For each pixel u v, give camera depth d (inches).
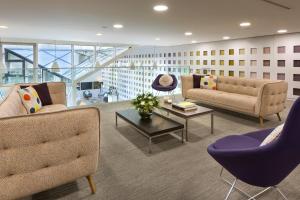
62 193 73.6
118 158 100.3
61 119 62.1
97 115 69.1
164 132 107.5
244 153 53.6
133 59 434.0
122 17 144.3
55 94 150.5
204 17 144.3
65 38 276.8
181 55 370.6
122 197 71.7
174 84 226.8
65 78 222.8
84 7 118.3
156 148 111.4
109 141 120.8
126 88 245.4
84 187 77.2
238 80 187.9
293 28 195.5
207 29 198.5
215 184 79.0
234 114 177.9
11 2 108.3
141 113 124.1
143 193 73.8
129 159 99.3
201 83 213.6
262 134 75.9
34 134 58.6
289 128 49.4
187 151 107.8
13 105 87.3
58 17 144.3
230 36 255.6
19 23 166.9
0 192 56.6
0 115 61.4
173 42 331.9
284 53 242.8
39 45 333.1
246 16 140.8
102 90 235.3
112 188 76.7
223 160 59.8
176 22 162.4
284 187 76.9
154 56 418.3
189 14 135.3
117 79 242.7
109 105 214.8
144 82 256.2
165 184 79.2
